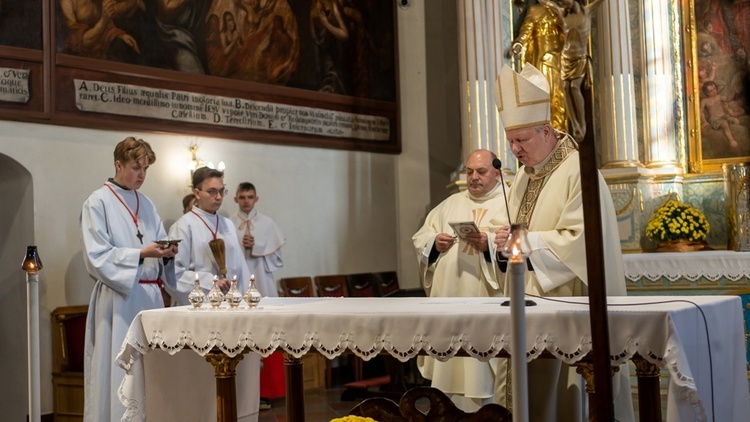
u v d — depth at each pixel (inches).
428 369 248.5
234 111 383.6
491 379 233.8
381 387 354.3
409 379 375.2
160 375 183.2
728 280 306.0
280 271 401.1
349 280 422.3
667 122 367.2
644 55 369.7
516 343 103.3
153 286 258.1
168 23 362.3
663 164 363.6
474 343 143.7
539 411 174.9
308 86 416.5
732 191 331.3
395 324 149.9
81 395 307.0
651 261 315.0
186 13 368.8
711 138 366.3
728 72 365.7
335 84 428.1
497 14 398.3
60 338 314.8
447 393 236.8
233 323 164.7
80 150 332.8
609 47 365.4
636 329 131.6
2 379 333.1
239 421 199.5
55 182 325.1
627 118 362.3
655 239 342.0
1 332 332.2
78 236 330.3
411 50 456.4
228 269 294.0
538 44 364.5
